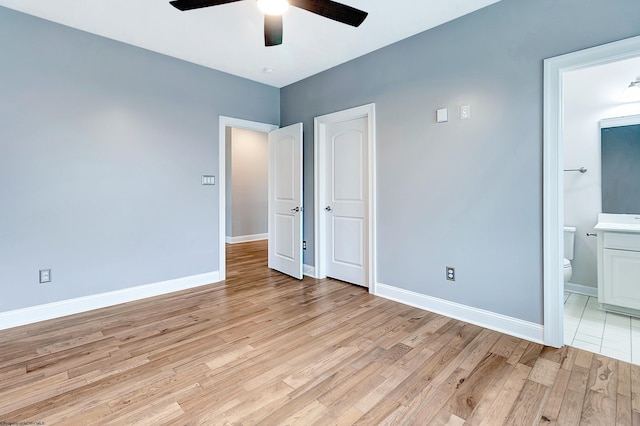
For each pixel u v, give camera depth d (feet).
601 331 8.07
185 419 4.95
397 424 4.88
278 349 7.17
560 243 7.11
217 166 12.37
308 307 9.78
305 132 13.32
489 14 7.97
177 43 10.05
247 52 10.69
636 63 9.89
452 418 4.99
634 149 10.03
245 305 9.96
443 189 9.00
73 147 9.21
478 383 5.89
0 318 8.21
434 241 9.27
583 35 6.65
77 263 9.37
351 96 11.37
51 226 8.91
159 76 10.78
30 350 7.10
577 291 11.12
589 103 10.75
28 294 8.61
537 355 6.87
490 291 8.20
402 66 9.82
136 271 10.50
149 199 10.71
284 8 6.22
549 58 7.07
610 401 5.35
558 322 7.19
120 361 6.65
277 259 14.29
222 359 6.74
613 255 9.09
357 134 11.66
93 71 9.48
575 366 6.43
